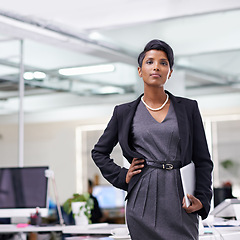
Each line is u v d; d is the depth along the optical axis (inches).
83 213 160.6
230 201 135.1
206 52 294.2
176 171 71.0
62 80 279.3
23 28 233.1
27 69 274.4
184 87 315.6
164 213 70.1
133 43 275.4
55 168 270.4
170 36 271.1
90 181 267.4
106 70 289.1
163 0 220.5
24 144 271.0
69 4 211.0
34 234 161.0
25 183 174.1
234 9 219.9
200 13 225.0
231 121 308.2
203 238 112.0
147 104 73.8
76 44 264.4
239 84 304.8
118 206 256.8
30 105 273.0
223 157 310.5
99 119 280.7
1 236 165.5
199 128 74.4
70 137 275.1
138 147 72.7
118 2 214.2
